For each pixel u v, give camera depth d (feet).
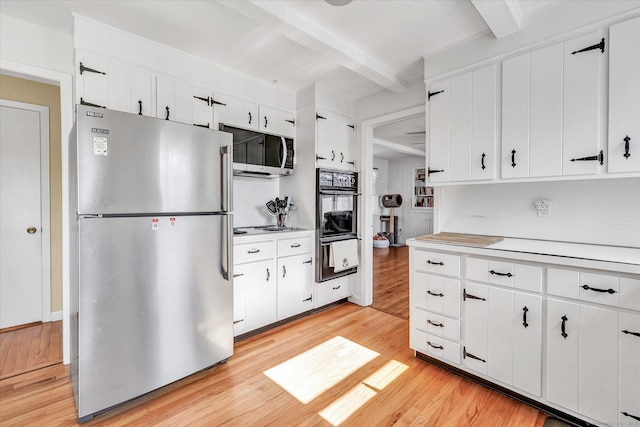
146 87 7.30
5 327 8.72
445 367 6.88
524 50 6.26
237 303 8.03
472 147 7.02
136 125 5.45
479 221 7.84
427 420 5.22
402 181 27.43
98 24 6.62
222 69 8.71
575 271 4.89
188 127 6.15
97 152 5.05
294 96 10.67
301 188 10.57
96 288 5.10
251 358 7.30
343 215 10.90
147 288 5.64
